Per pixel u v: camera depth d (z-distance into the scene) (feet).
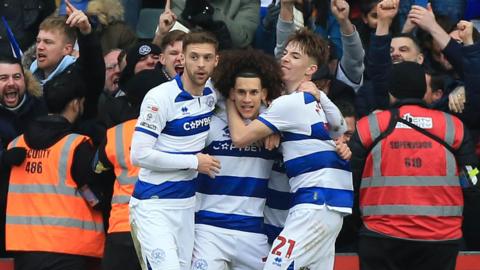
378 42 57.82
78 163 53.57
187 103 47.39
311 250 47.52
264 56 48.52
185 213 47.78
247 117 48.19
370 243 51.08
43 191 53.88
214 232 48.55
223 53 48.62
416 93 51.42
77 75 56.39
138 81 53.88
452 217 50.90
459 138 51.01
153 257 46.80
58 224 53.57
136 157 46.75
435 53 62.18
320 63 49.37
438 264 51.08
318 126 47.75
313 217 47.37
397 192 50.65
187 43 47.06
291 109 47.37
